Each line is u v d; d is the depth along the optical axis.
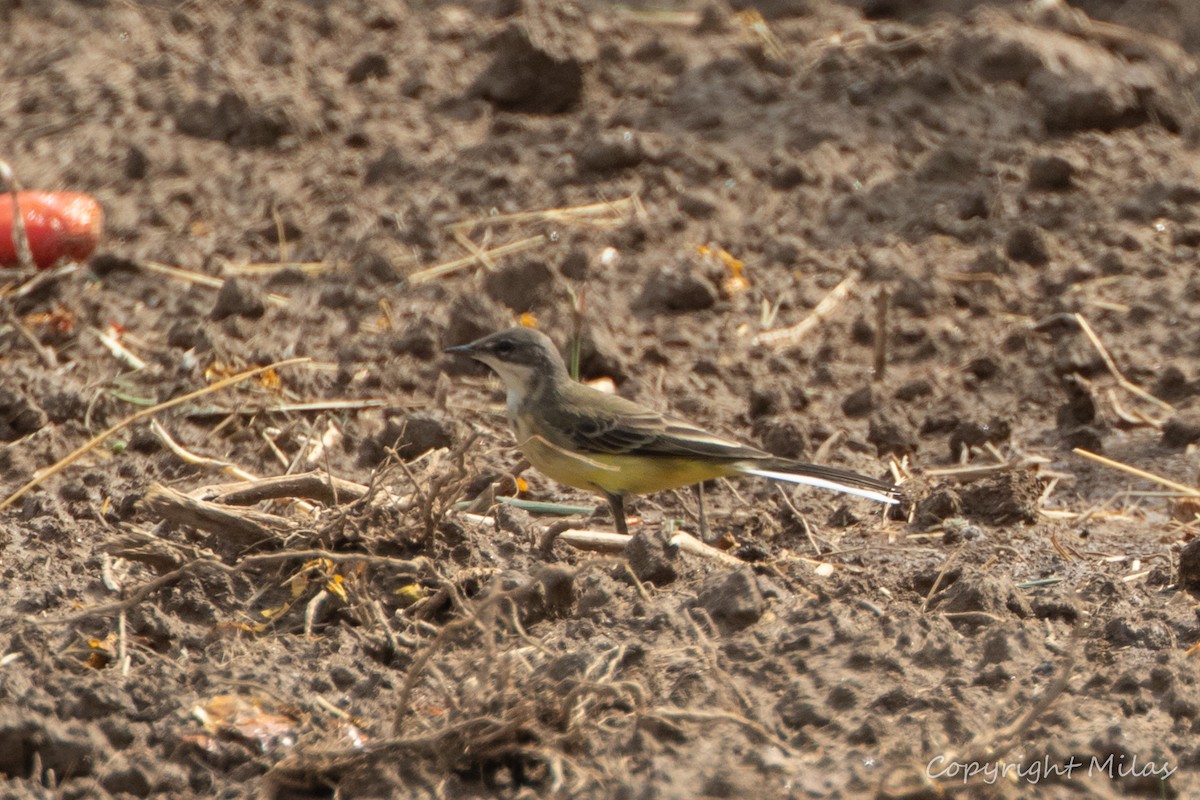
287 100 19.05
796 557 10.54
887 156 17.94
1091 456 12.21
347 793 7.36
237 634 8.84
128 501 11.09
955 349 14.56
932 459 12.71
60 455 12.48
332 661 8.50
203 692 8.06
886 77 19.19
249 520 9.66
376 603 8.90
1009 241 15.98
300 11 22.25
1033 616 9.20
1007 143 18.03
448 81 20.33
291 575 9.34
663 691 8.09
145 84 20.47
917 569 10.38
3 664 8.40
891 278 15.77
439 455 11.78
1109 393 13.63
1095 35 20.17
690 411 13.50
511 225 17.02
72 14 23.05
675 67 20.41
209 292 15.74
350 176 18.17
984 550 10.77
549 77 19.56
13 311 15.09
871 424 12.88
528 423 11.09
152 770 7.43
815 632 8.66
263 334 14.90
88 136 19.12
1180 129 18.41
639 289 15.77
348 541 9.56
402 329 14.96
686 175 17.77
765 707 7.96
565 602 9.16
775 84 19.55
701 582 9.65
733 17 22.02
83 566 9.95
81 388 13.50
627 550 9.91
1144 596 9.72
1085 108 18.12
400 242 16.70
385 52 20.91
